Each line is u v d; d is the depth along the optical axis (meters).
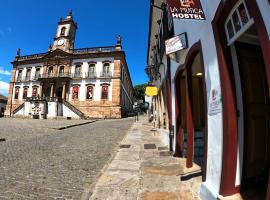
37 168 5.87
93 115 40.56
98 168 5.95
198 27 4.68
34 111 39.06
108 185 4.68
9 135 12.31
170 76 8.39
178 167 5.89
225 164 3.45
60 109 39.62
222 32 3.70
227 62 3.62
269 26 2.45
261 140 3.85
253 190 3.54
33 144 9.61
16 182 4.80
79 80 42.31
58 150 8.33
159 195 4.13
